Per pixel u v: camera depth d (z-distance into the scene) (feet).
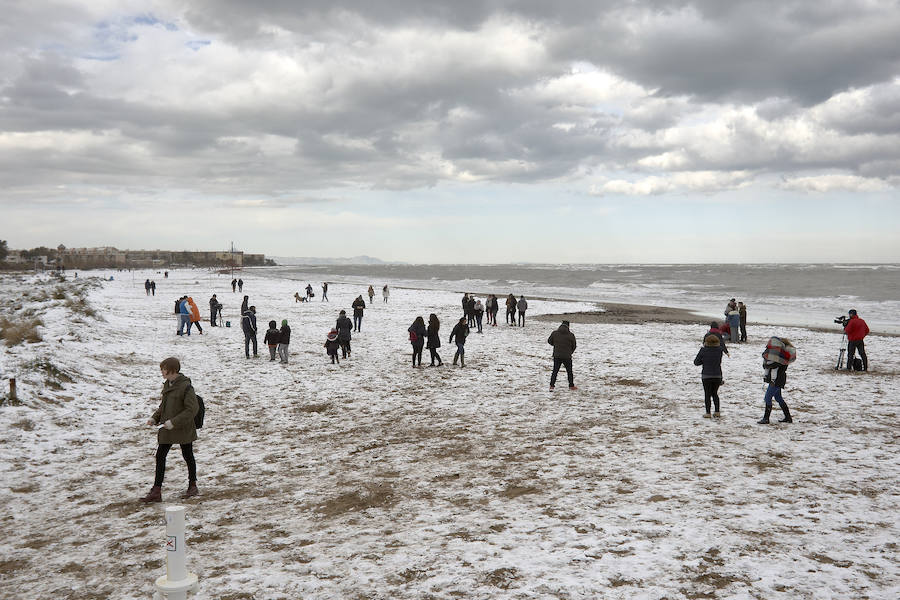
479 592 15.06
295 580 16.21
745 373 53.72
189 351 68.44
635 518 20.11
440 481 25.34
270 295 195.72
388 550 18.13
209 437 33.78
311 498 23.66
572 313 136.15
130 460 29.55
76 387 43.32
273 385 49.11
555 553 17.37
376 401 43.06
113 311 116.98
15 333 57.16
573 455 28.78
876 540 17.89
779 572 15.76
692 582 15.30
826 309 144.56
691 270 583.17
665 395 43.91
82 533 20.58
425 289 249.14
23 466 28.30
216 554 18.34
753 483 23.71
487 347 73.56
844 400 41.16
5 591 16.42
